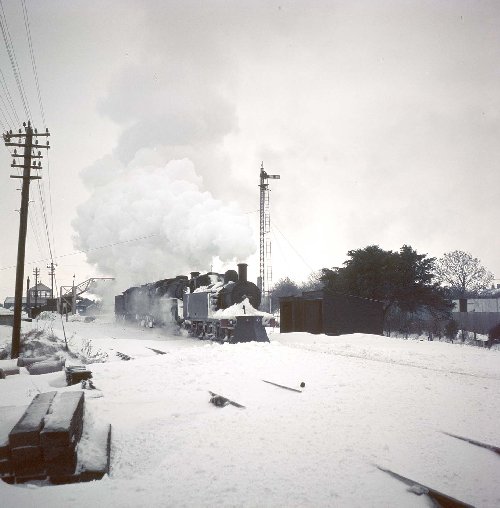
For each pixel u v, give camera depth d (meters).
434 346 19.11
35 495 4.51
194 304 27.72
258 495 4.71
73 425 5.39
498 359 14.71
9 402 8.73
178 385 10.35
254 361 12.75
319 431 6.66
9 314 36.12
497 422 6.88
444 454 5.72
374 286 36.75
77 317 52.53
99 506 4.30
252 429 6.83
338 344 19.69
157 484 4.98
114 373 11.75
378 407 7.76
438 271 67.69
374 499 4.66
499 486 4.84
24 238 18.67
